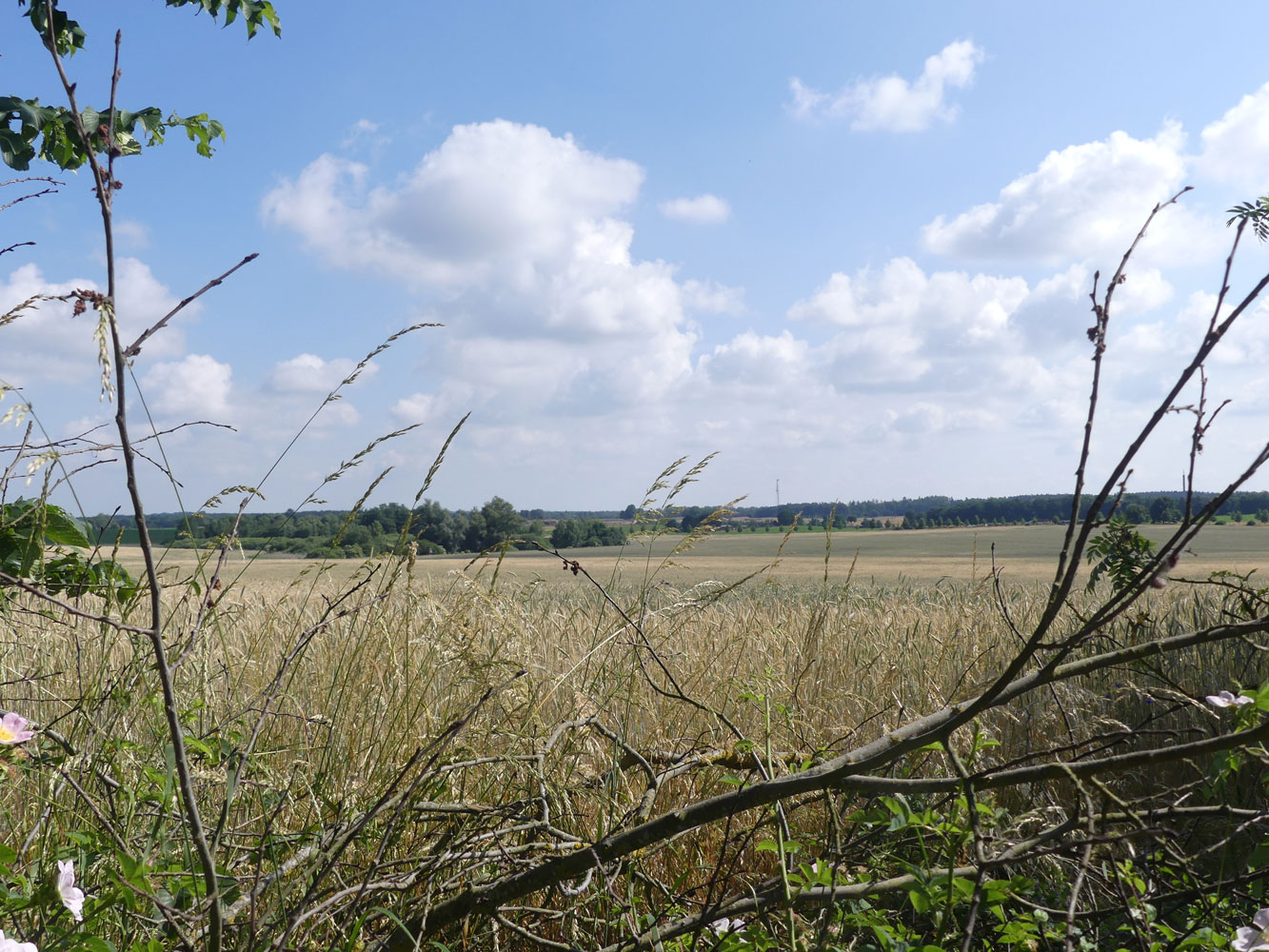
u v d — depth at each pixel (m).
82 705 2.43
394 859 2.41
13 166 3.62
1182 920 2.52
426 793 2.46
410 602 2.96
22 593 2.58
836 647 4.83
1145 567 1.52
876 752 2.05
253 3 4.16
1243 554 36.19
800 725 3.57
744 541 63.22
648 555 4.03
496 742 2.92
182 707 2.43
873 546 57.22
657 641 4.12
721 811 2.02
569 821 2.69
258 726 2.10
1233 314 1.42
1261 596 2.14
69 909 1.60
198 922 1.79
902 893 2.48
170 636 3.14
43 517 2.43
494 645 2.83
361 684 3.05
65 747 2.20
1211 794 2.14
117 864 1.92
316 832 2.17
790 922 1.89
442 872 2.33
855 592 8.35
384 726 2.87
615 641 3.62
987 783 1.77
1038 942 2.04
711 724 3.48
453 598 3.03
